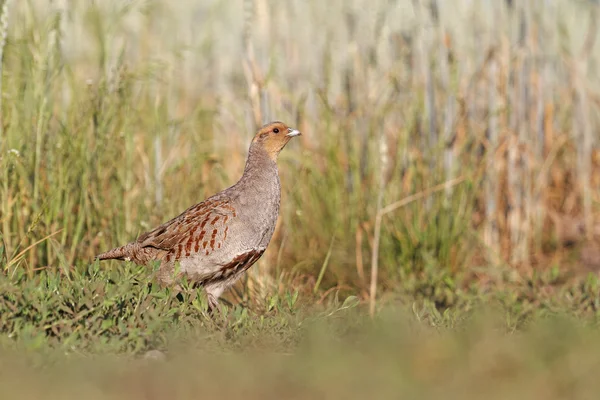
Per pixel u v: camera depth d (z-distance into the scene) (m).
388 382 6.92
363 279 14.33
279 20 17.84
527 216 16.20
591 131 18.53
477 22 16.42
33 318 8.47
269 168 11.43
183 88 17.73
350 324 9.71
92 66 14.51
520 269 15.88
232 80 18.44
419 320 9.98
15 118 12.30
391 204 14.80
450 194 14.99
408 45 16.20
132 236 12.79
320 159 16.06
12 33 13.38
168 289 9.83
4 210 11.64
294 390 6.74
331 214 15.08
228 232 10.93
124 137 13.15
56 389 6.62
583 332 8.48
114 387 6.73
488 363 7.50
